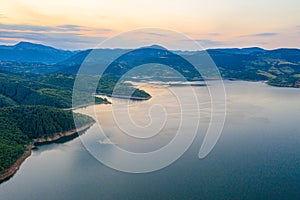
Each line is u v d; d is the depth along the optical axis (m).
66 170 82.56
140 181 74.50
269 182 75.12
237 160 87.81
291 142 104.94
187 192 69.75
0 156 85.69
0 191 72.44
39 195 69.75
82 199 67.19
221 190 70.88
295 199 67.69
